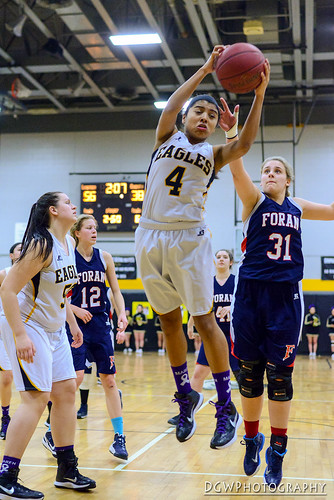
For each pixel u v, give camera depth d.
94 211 17.25
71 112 17.75
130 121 17.59
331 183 16.47
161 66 14.52
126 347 16.98
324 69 15.38
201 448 4.56
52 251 3.31
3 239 17.67
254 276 3.32
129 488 3.46
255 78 2.78
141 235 2.93
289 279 3.29
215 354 2.99
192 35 14.06
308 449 4.55
